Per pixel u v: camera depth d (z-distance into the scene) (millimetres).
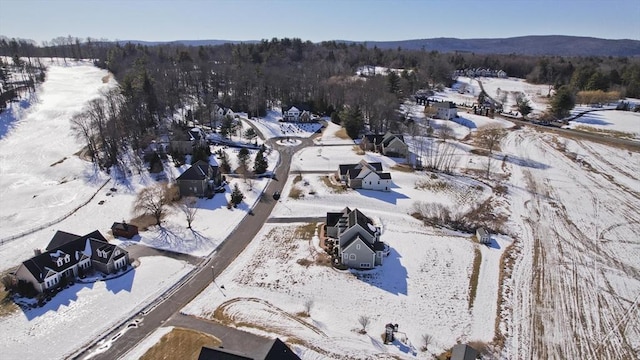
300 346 38375
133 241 57469
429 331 41531
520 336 41406
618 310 45875
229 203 69375
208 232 60312
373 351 38438
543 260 55312
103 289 47062
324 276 49906
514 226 64375
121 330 40781
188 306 44344
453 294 47406
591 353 39594
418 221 64562
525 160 92500
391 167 86188
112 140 85750
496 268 52875
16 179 80500
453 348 37594
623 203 72812
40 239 58469
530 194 75938
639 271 53531
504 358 38500
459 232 61844
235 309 43875
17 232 60156
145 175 80125
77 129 95938
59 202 71000
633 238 61594
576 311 45531
